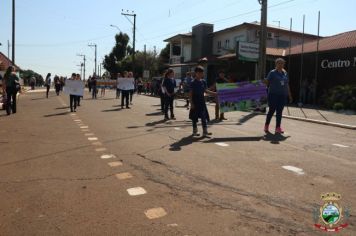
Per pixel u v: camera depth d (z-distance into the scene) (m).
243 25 43.75
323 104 23.53
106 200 5.72
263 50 21.70
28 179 6.84
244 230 4.64
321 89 26.12
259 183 6.48
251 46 23.62
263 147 9.61
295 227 4.72
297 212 5.20
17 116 16.94
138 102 26.59
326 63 25.73
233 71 34.06
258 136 11.37
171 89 15.49
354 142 10.70
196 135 11.38
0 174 7.19
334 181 6.64
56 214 5.21
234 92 15.44
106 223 4.89
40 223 4.92
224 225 4.79
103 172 7.24
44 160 8.27
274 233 4.55
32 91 50.53
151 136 11.23
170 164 7.79
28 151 9.20
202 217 5.05
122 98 21.56
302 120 16.77
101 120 15.36
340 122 15.48
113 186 6.38
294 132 12.41
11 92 17.95
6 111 18.11
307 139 11.01
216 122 14.84
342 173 7.18
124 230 4.68
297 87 28.00
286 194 5.93
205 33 51.12
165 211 5.26
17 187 6.39
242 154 8.73
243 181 6.60
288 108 22.23
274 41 45.41
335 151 9.28
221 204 5.51
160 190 6.15
